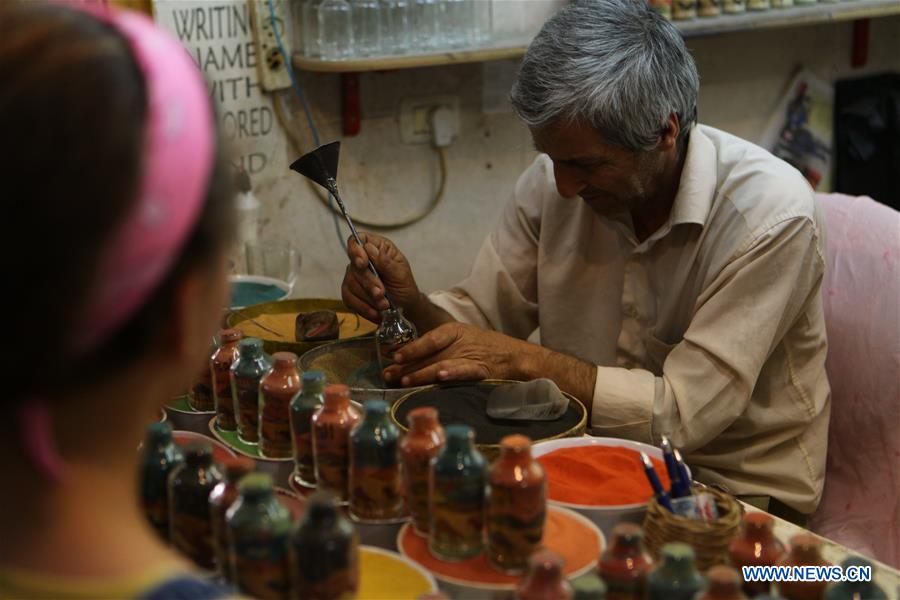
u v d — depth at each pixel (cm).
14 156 49
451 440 105
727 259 164
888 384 176
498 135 284
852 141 329
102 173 50
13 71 50
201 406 148
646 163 160
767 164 168
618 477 126
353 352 172
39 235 49
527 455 103
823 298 184
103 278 51
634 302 183
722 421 160
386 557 107
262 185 256
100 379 54
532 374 161
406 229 281
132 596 54
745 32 293
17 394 53
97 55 52
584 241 187
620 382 161
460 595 101
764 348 159
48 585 54
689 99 160
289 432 131
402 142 272
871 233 181
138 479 109
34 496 55
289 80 251
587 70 149
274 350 171
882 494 178
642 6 158
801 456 173
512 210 200
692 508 107
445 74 272
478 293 199
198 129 54
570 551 108
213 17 239
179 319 56
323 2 240
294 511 108
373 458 113
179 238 53
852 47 325
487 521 104
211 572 105
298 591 91
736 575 87
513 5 262
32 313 50
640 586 94
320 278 273
